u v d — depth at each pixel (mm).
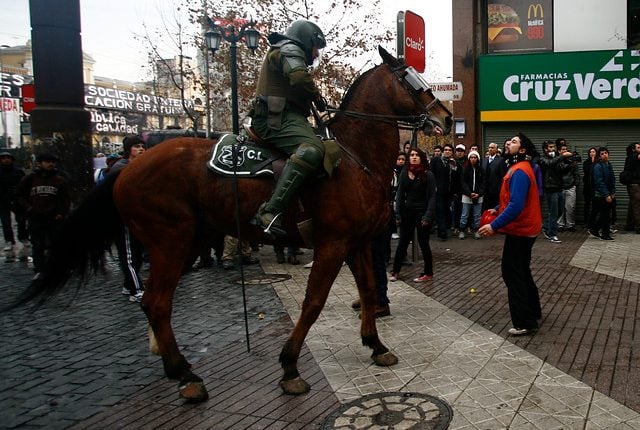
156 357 5574
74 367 5336
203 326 6598
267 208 4398
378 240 6637
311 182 4617
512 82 15906
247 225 4758
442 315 6746
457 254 11477
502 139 16422
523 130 16266
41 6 11250
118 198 4836
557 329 6055
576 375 4746
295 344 4637
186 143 4887
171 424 4125
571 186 14211
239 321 6773
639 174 13734
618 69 15250
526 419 3969
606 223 12766
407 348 5594
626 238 13023
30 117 11562
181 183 4738
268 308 7344
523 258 5914
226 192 4680
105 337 6270
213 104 25062
